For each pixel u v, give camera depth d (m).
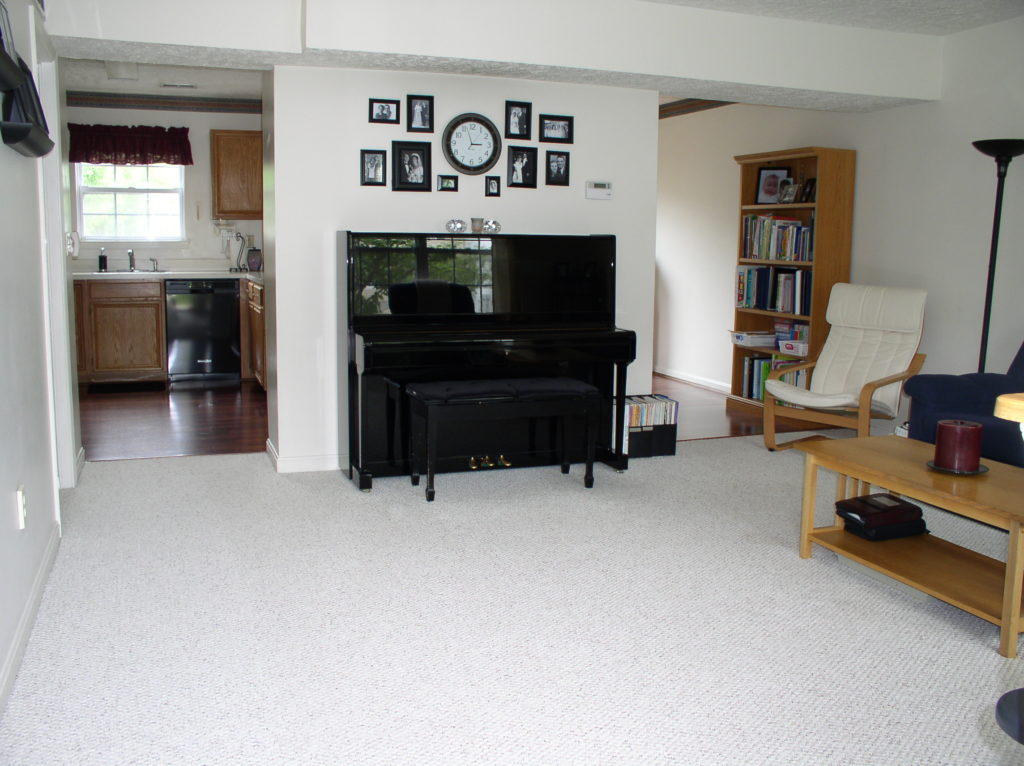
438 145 4.34
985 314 4.25
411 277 4.12
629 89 4.63
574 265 4.38
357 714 2.09
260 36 3.76
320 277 4.26
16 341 2.48
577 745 1.97
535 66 4.08
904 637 2.55
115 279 6.64
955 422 2.75
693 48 4.30
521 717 2.09
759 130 6.21
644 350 4.90
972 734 2.04
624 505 3.80
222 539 3.32
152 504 3.75
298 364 4.29
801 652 2.45
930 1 4.08
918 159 4.96
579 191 4.61
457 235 4.18
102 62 5.65
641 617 2.66
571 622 2.62
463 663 2.36
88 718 2.05
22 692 2.16
